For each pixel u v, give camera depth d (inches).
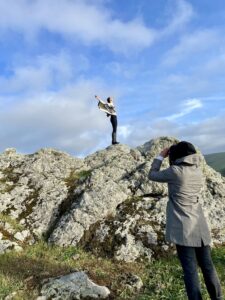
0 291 341.7
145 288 368.2
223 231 521.7
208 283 266.5
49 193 606.2
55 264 431.2
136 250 472.4
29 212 574.9
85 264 439.2
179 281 378.3
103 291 348.8
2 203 586.2
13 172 673.0
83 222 522.0
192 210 271.0
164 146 772.0
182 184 273.1
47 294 344.5
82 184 597.6
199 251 270.1
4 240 494.0
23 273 391.2
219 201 577.0
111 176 613.9
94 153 813.2
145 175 596.4
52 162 713.0
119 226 507.2
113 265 444.1
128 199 565.3
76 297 342.6
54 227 543.8
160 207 535.2
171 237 266.7
